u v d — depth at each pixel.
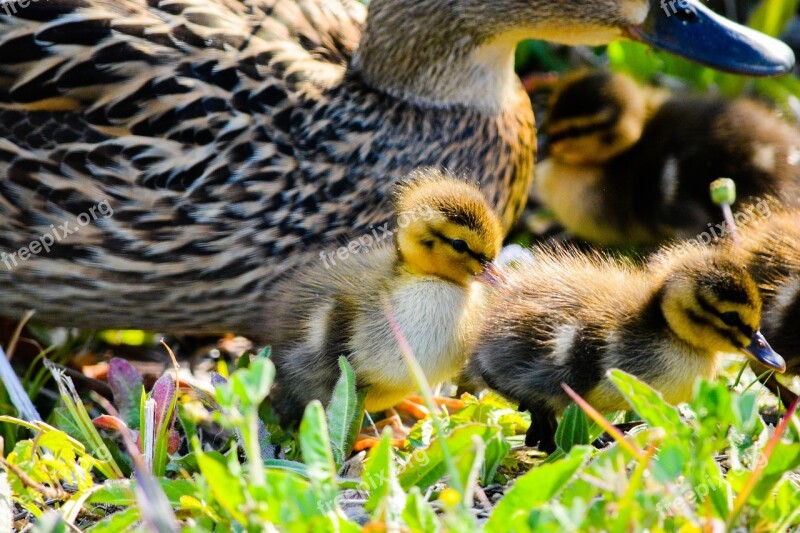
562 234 8.98
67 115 6.52
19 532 5.26
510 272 6.45
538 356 6.05
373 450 5.09
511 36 7.24
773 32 9.48
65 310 6.96
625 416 6.31
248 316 6.95
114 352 7.77
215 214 6.59
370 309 6.15
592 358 5.97
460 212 6.07
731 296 5.76
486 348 6.21
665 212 8.44
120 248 6.60
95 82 6.52
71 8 6.66
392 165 6.95
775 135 8.45
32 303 6.91
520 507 4.43
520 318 6.16
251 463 4.24
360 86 7.06
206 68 6.66
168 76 6.59
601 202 8.71
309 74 6.89
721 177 8.34
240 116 6.62
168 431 5.97
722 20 7.46
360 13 7.80
